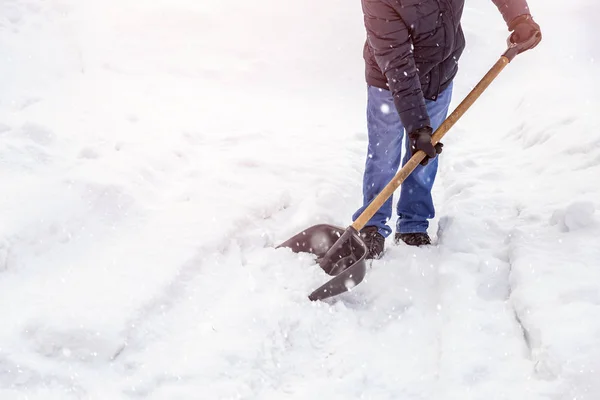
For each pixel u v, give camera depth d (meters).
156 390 2.62
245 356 2.80
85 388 2.58
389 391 2.74
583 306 2.88
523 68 7.12
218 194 4.04
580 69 6.86
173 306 3.10
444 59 3.53
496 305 3.16
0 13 6.72
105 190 3.71
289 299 3.24
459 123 6.13
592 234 3.42
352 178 4.62
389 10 3.30
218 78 6.74
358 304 3.36
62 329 2.75
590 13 8.18
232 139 5.08
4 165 3.91
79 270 3.21
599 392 2.46
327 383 2.77
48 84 5.80
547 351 2.67
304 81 6.92
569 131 4.75
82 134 4.66
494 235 3.72
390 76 3.36
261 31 7.49
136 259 3.30
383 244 3.77
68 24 6.94
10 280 3.09
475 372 2.73
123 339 2.78
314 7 7.89
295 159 4.76
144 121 5.23
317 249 3.69
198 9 7.57
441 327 3.09
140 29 7.19
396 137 3.70
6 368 2.58
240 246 3.66
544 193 4.05
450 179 4.69
